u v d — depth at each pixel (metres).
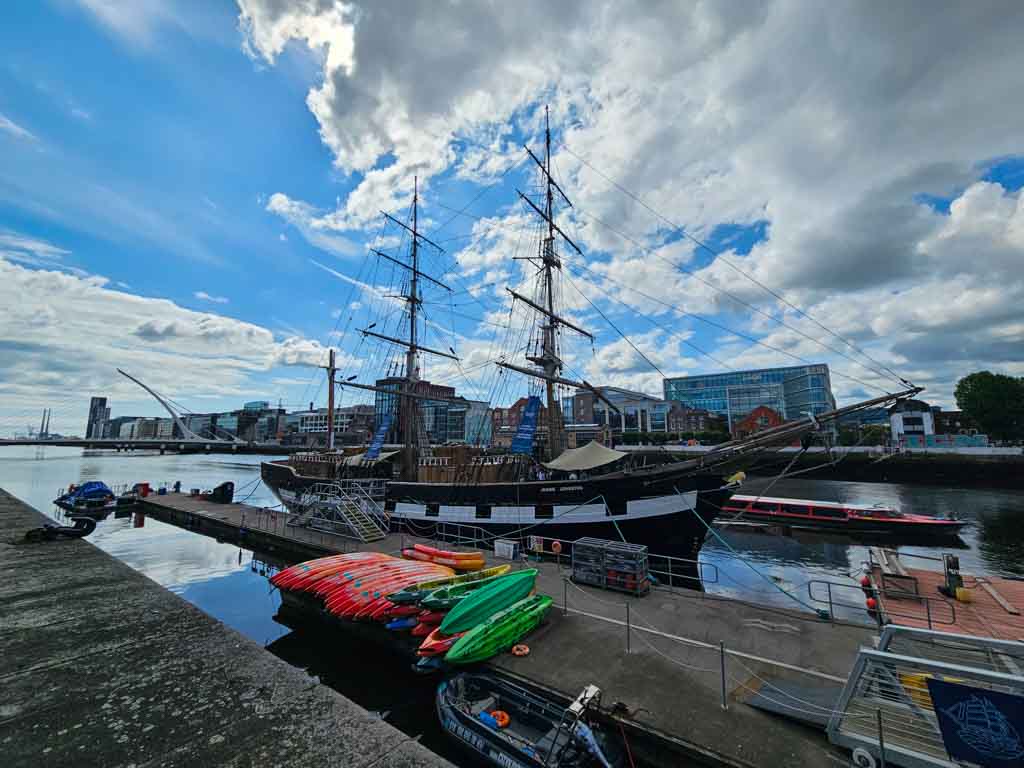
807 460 68.06
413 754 2.62
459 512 23.94
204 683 3.21
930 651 8.18
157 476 92.00
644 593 15.05
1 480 79.38
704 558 30.19
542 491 22.03
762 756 7.86
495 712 9.56
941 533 33.56
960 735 6.31
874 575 19.02
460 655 10.70
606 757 8.27
